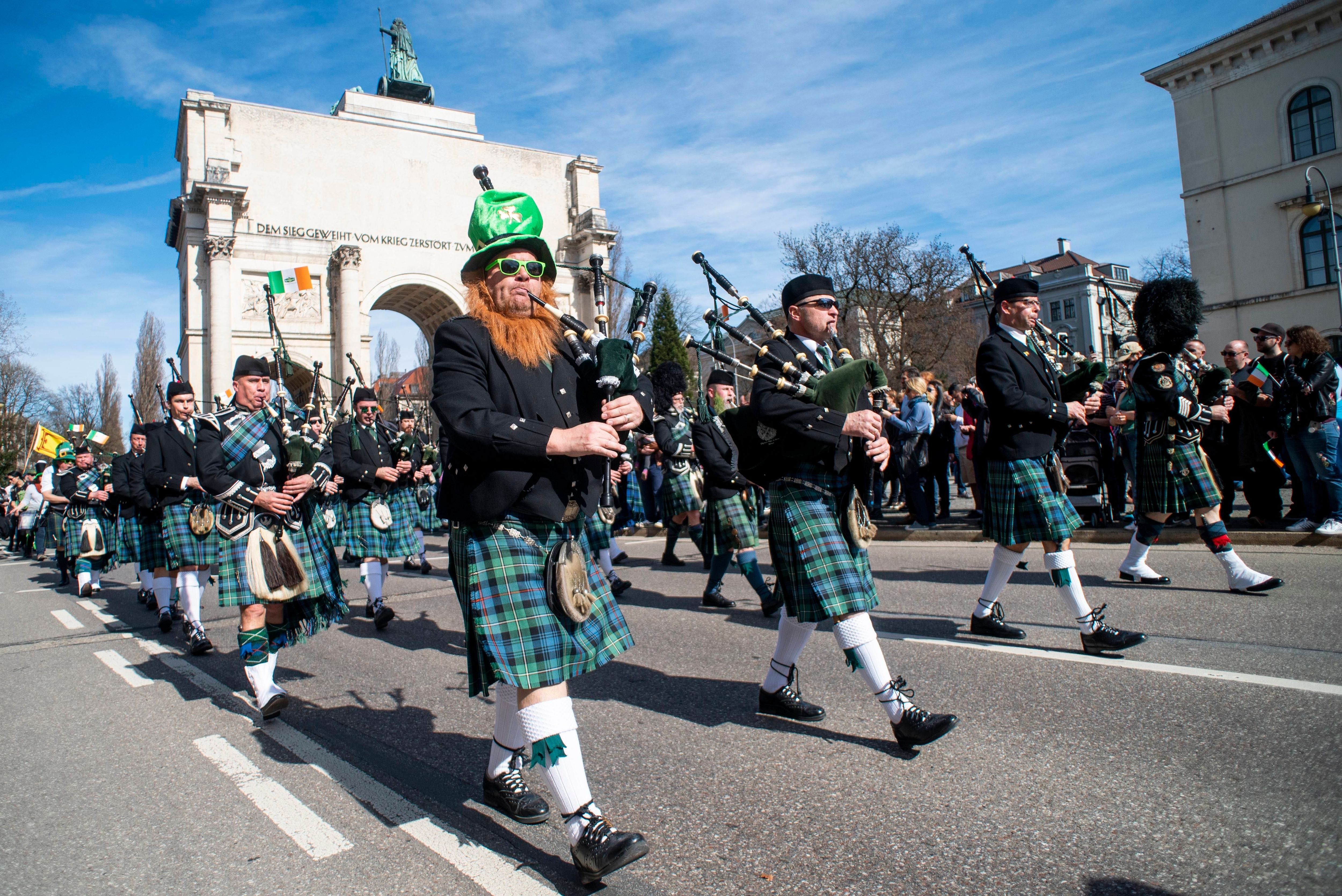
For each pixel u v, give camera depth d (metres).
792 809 2.52
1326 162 22.77
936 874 2.08
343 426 6.66
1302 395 6.49
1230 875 1.98
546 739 2.16
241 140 27.28
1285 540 6.55
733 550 5.53
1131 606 4.83
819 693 3.67
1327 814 2.22
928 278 35.00
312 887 2.23
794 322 3.30
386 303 32.16
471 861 2.34
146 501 6.44
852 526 3.00
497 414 2.20
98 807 2.89
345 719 3.79
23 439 37.00
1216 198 24.91
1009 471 4.04
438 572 9.06
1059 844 2.19
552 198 32.91
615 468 6.70
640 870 2.21
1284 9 23.12
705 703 3.66
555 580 2.19
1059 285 48.09
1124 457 7.84
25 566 15.29
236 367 3.95
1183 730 2.88
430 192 30.09
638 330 2.52
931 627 4.70
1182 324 5.04
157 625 6.87
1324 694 3.10
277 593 3.70
